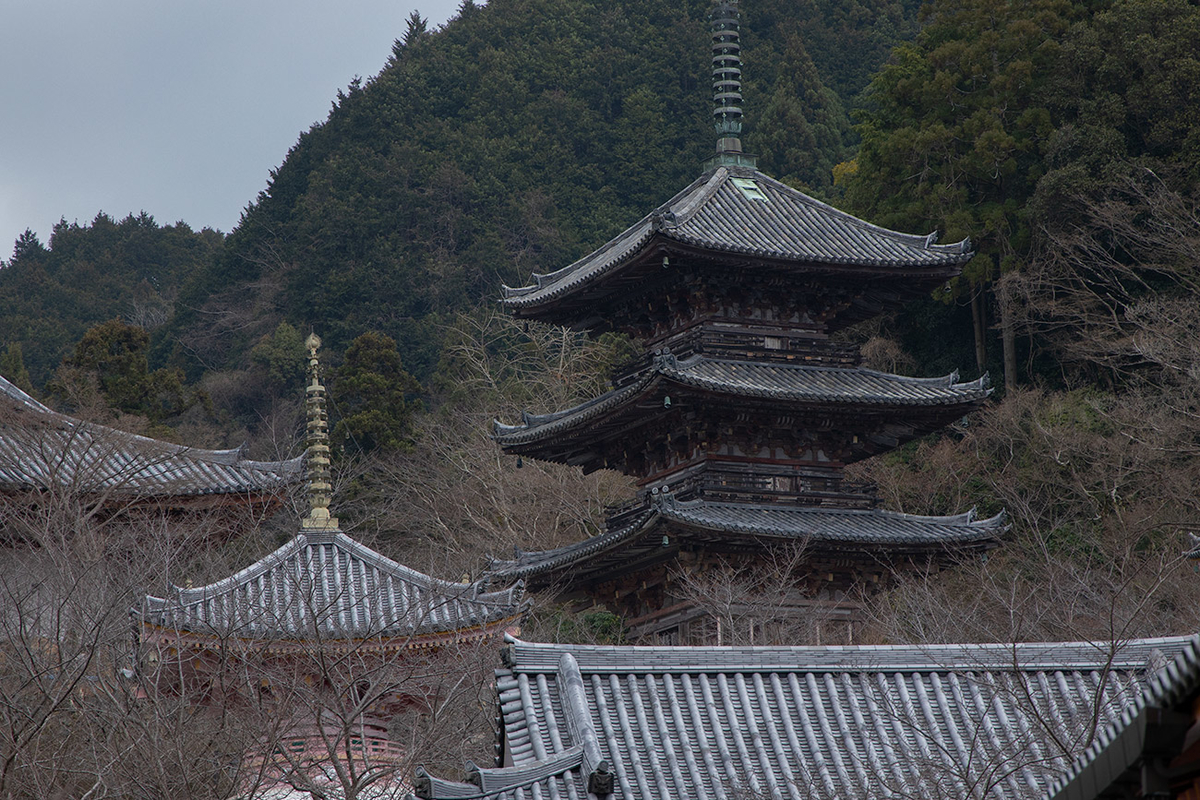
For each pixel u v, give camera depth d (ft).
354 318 378.53
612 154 414.62
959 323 250.37
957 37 256.93
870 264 156.35
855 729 88.48
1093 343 216.54
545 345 284.00
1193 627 128.88
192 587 114.32
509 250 391.65
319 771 103.09
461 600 116.16
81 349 271.28
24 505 121.60
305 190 435.53
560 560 152.66
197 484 142.72
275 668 102.68
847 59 417.28
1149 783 38.58
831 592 152.05
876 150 252.42
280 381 368.68
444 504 232.53
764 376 154.71
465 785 80.69
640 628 155.33
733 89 174.60
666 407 151.02
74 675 91.56
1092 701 90.33
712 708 88.69
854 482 157.38
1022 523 198.39
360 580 119.14
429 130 420.77
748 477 154.20
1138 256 222.69
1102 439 192.54
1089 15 248.93
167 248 530.68
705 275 155.84
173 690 105.81
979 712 90.12
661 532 141.08
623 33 444.14
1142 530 159.02
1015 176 241.14
